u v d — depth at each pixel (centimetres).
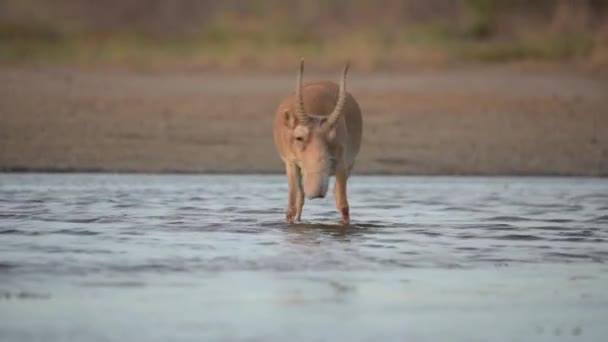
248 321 3328
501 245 4566
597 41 12350
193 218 5156
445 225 5053
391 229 4922
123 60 11831
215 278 3884
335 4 15162
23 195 5869
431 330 3266
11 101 8812
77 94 9344
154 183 6462
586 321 3397
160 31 14938
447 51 12150
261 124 8375
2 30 13588
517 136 8106
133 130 8012
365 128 8231
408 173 7106
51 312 3416
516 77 10794
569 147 7831
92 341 3109
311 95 4841
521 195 6172
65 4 15462
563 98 9588
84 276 3891
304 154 4488
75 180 6550
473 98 9488
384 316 3409
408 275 3969
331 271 4012
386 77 10825
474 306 3553
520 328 3309
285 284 3800
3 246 4409
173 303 3528
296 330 3234
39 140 7588
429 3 15088
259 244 4503
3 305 3491
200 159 7275
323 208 5534
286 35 13412
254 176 6856
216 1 15900
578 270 4094
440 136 8050
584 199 6019
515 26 14038
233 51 12319
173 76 10756
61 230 4791
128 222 5025
